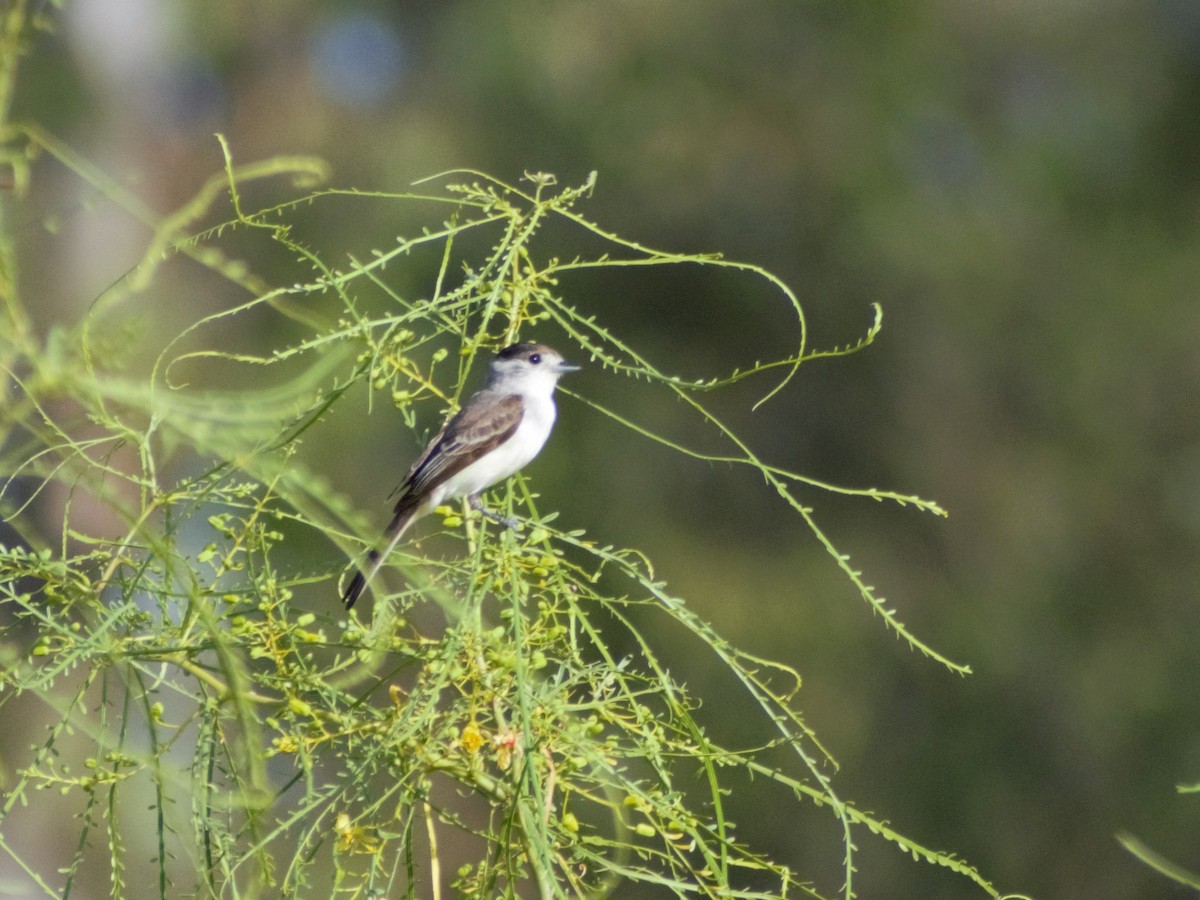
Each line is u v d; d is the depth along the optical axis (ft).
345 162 63.82
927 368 61.82
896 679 57.88
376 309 55.31
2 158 10.25
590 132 62.75
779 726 13.91
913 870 54.34
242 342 55.57
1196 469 62.59
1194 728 57.88
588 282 61.21
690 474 59.67
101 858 28.43
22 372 11.22
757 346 62.23
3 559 13.46
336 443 52.34
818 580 58.49
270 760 14.80
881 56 64.80
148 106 60.70
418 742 13.44
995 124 67.00
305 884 12.89
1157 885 55.42
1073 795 56.70
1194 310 64.34
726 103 63.98
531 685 13.47
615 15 65.05
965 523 60.64
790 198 62.95
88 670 15.49
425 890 16.55
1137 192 66.90
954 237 63.21
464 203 15.79
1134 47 68.54
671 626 54.65
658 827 13.32
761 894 13.08
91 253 52.13
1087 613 60.18
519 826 13.10
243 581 15.06
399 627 15.48
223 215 60.59
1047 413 62.49
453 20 66.80
